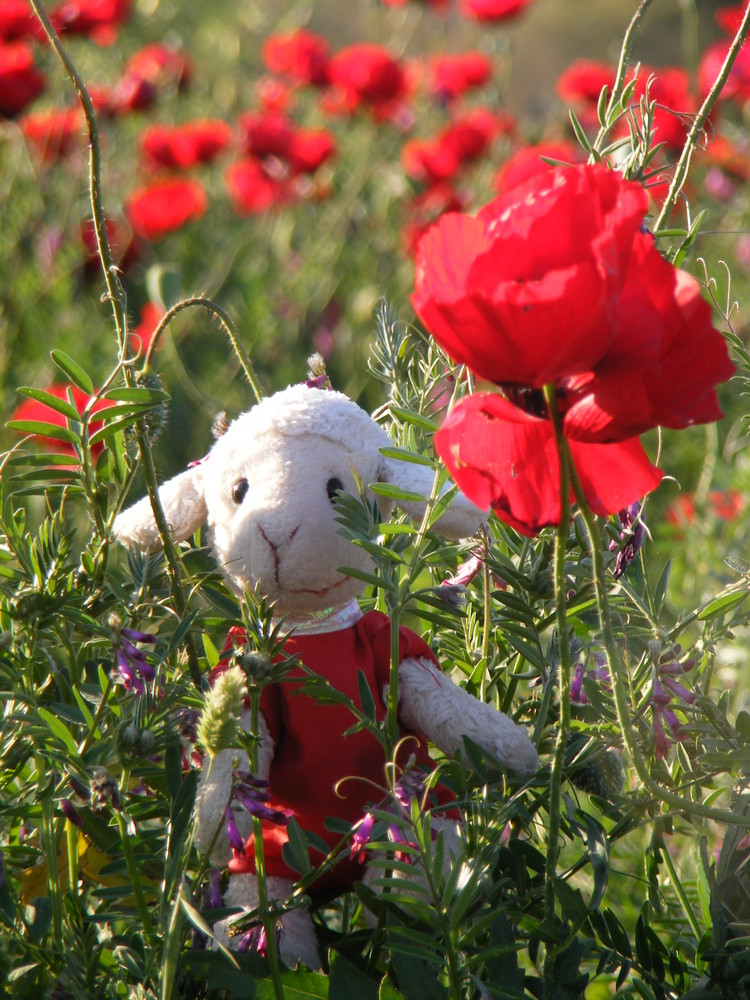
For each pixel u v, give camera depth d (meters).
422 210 5.90
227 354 5.26
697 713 1.72
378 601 1.79
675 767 1.58
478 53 7.03
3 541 1.66
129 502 3.28
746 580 1.64
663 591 1.69
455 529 1.55
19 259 4.79
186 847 1.28
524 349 1.02
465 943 1.23
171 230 5.54
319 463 1.53
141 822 1.71
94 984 1.40
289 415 1.55
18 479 1.58
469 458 1.20
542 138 6.69
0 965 1.30
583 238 1.05
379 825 1.34
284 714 1.54
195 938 1.42
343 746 1.53
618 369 1.06
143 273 6.03
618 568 1.64
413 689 1.57
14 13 4.83
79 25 5.01
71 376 1.53
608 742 1.52
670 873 1.66
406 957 1.33
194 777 1.29
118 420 1.52
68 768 1.40
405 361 1.87
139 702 1.29
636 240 1.07
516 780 1.54
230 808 1.37
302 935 1.48
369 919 1.58
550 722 1.70
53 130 5.32
